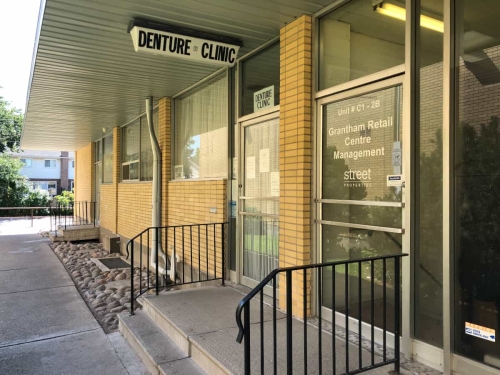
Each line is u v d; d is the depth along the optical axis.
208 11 3.90
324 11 3.78
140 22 4.10
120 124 10.50
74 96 7.34
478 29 2.59
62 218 22.91
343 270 3.60
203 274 5.91
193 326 3.60
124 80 6.25
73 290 6.29
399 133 3.11
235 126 5.38
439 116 2.83
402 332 3.01
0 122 28.89
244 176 5.18
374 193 3.30
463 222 2.64
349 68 3.61
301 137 3.88
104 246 10.91
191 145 6.80
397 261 2.76
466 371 2.58
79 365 3.56
